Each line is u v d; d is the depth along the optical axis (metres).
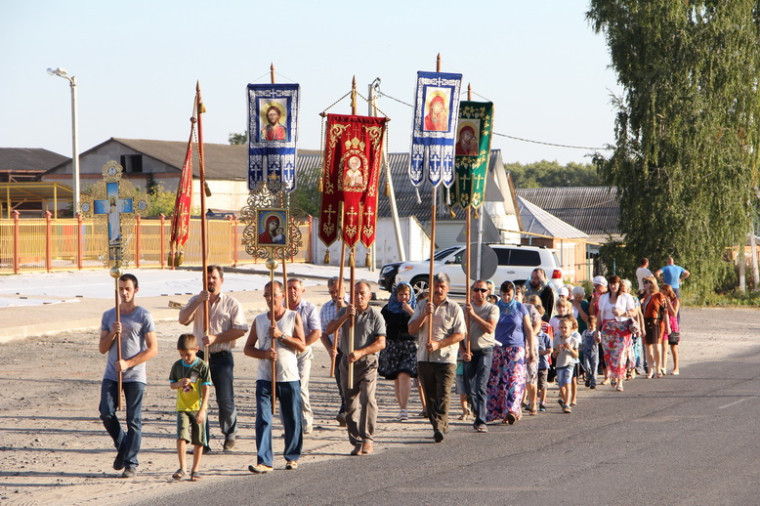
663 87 102.56
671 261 64.94
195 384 23.25
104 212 25.06
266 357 24.20
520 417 33.66
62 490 22.30
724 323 79.50
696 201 102.88
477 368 30.66
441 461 25.53
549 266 83.44
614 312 40.94
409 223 124.50
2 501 21.22
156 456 26.44
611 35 106.38
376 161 28.78
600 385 43.03
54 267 92.00
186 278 88.06
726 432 29.47
